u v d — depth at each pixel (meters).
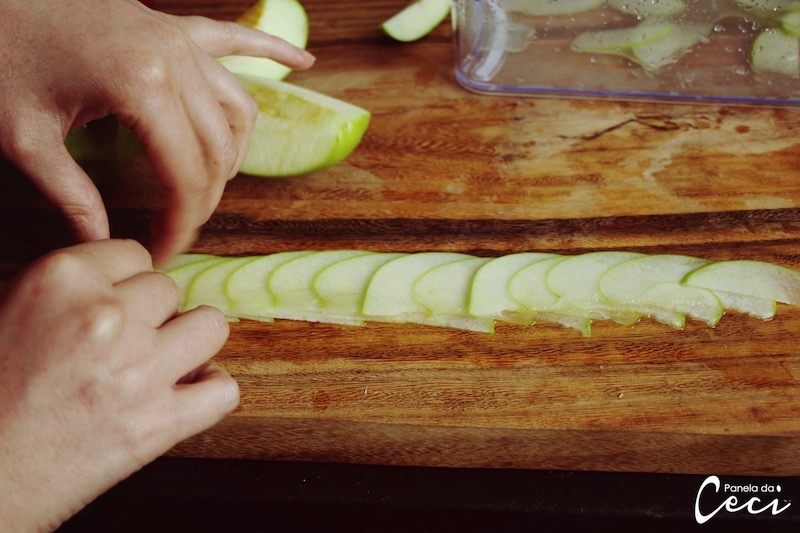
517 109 0.64
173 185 0.47
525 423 0.48
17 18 0.44
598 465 0.49
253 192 0.60
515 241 0.56
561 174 0.60
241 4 0.73
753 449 0.48
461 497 0.48
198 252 0.56
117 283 0.40
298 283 0.54
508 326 0.52
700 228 0.56
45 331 0.37
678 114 0.63
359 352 0.51
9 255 0.56
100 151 0.56
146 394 0.38
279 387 0.50
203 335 0.40
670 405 0.48
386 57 0.68
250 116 0.50
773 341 0.50
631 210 0.57
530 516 0.48
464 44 0.64
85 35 0.44
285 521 0.50
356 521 0.50
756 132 0.61
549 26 0.63
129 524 0.51
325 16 0.72
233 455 0.50
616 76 0.63
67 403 0.37
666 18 0.61
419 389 0.49
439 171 0.60
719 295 0.52
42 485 0.37
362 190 0.59
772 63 0.62
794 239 0.55
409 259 0.55
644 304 0.52
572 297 0.53
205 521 0.50
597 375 0.49
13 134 0.45
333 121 0.59
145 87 0.43
